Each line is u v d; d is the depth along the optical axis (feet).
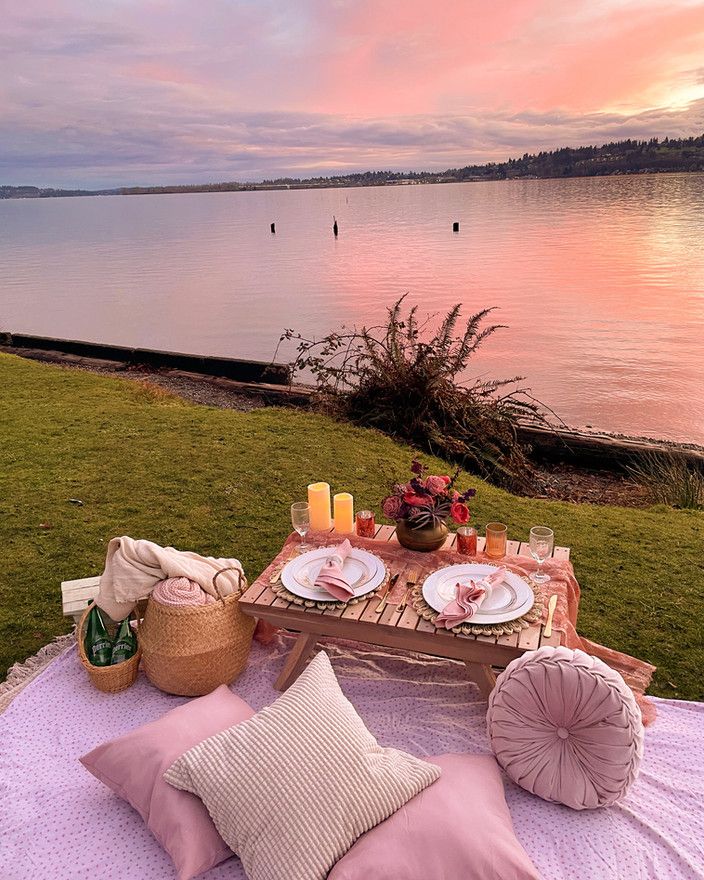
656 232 137.39
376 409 26.17
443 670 10.96
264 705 10.09
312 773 7.00
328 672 8.63
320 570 10.03
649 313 60.49
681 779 8.68
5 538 16.24
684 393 37.65
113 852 7.37
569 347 48.98
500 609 9.27
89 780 8.53
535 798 8.12
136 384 33.50
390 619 9.31
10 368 36.19
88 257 138.00
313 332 57.16
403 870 6.38
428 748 9.24
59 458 21.67
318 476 20.29
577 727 7.81
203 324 62.85
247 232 205.26
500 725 8.17
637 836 7.64
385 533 11.62
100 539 16.17
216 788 7.06
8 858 7.36
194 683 10.06
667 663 11.74
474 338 51.31
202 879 6.98
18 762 8.87
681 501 21.07
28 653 11.90
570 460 25.82
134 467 20.86
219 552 15.62
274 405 34.40
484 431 24.79
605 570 15.14
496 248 121.19
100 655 10.56
